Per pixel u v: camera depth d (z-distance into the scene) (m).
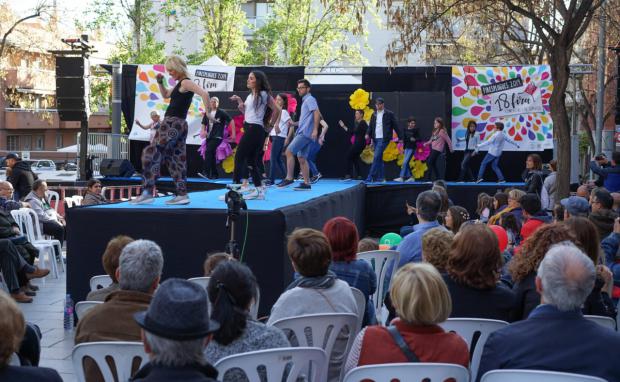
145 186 8.08
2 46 30.05
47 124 42.44
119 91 17.91
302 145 11.15
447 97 17.59
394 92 17.31
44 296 9.48
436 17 12.61
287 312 4.29
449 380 3.21
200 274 7.51
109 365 3.84
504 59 29.47
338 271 5.16
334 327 4.21
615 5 18.22
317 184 14.58
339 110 17.75
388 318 4.90
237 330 3.37
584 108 29.39
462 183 16.88
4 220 9.18
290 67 17.67
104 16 29.73
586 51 25.86
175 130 7.95
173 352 2.36
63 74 16.52
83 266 7.73
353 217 13.70
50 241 11.02
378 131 16.58
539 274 3.35
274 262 7.29
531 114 17.39
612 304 4.88
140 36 30.83
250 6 39.12
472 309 4.26
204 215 7.48
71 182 18.16
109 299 4.07
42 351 6.89
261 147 9.34
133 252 4.04
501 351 3.29
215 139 16.95
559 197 11.49
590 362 3.15
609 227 6.81
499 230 6.80
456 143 17.56
